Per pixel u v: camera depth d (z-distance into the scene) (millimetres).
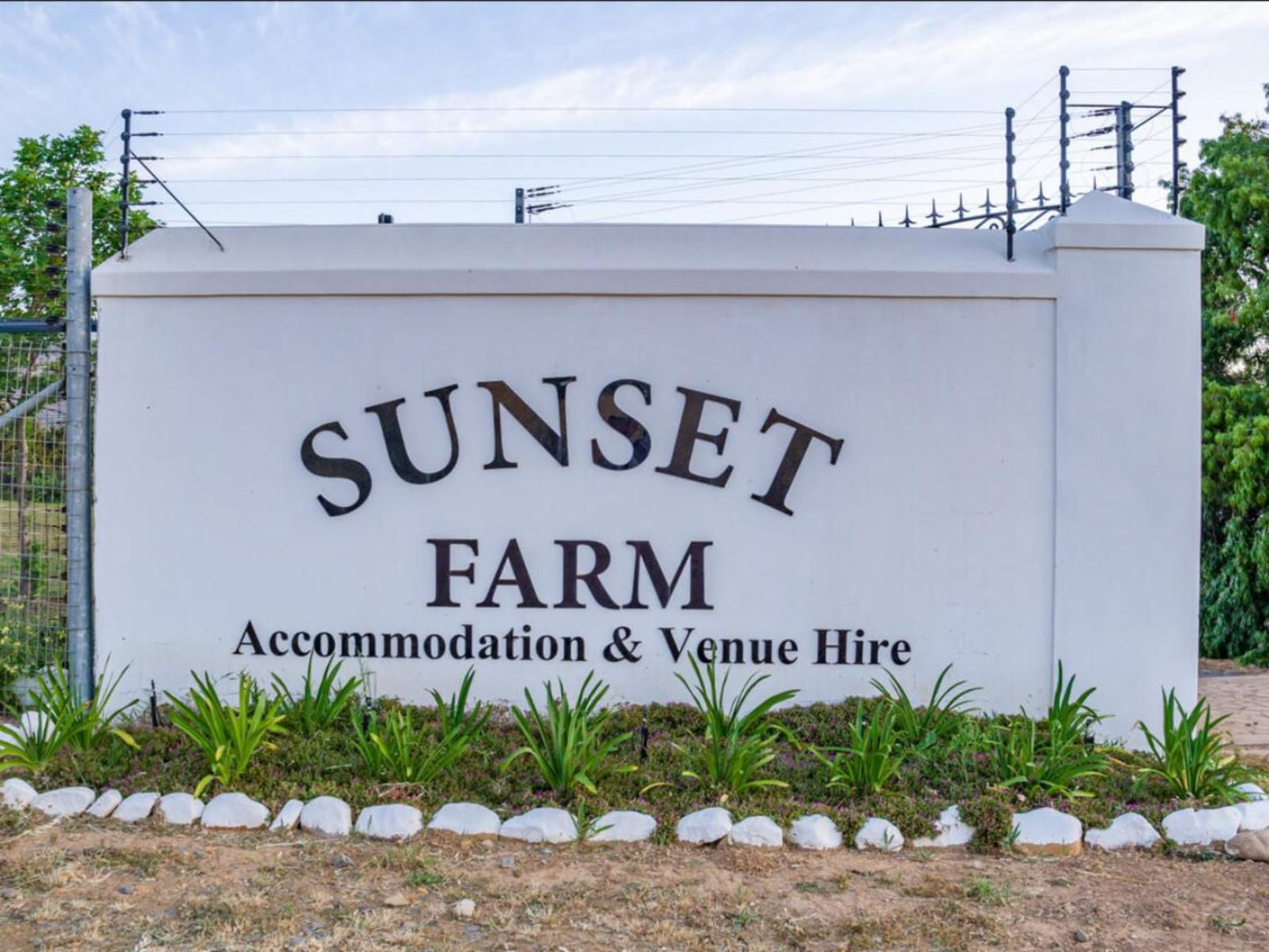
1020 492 6223
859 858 4766
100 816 5062
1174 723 6203
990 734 5711
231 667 6387
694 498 6273
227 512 6367
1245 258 11617
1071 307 6184
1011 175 6391
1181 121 7031
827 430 6246
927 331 6223
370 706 6051
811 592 6270
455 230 6500
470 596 6328
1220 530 11742
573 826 4883
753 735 5559
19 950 3930
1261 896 4449
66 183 10273
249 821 4953
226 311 6363
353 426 6340
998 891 4422
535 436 6297
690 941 4035
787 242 6414
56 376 6766
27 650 6574
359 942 3998
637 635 6293
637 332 6270
